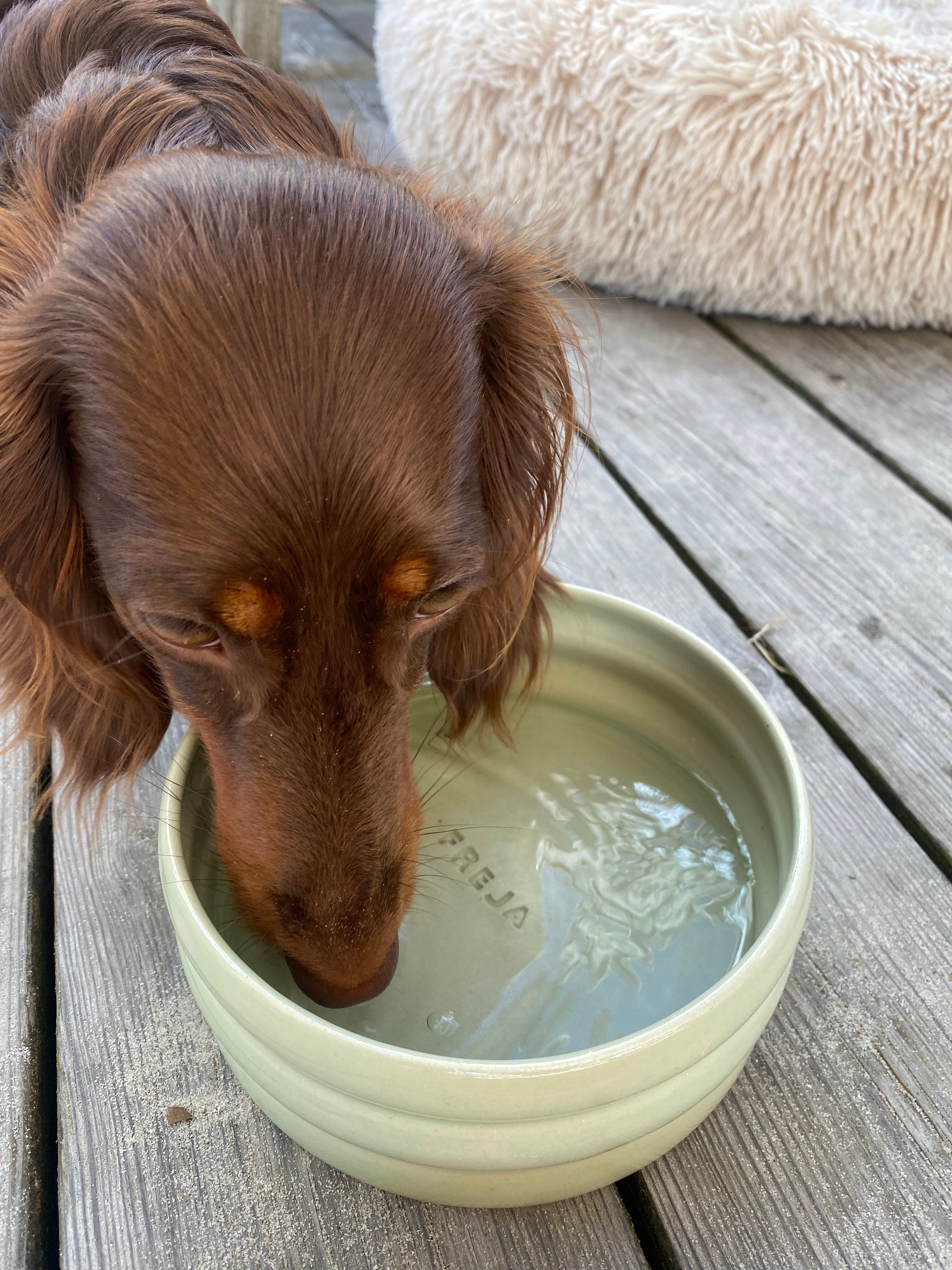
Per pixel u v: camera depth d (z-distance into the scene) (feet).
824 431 1.93
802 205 2.10
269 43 2.69
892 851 1.18
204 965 0.82
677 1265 0.87
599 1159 0.81
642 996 0.98
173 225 0.83
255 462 0.81
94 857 1.18
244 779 0.92
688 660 1.13
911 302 2.23
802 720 1.35
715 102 2.06
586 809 1.16
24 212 1.03
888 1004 1.04
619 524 1.67
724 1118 0.95
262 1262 0.86
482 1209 0.88
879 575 1.59
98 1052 0.99
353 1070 0.75
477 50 2.18
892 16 2.15
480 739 1.25
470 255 1.03
